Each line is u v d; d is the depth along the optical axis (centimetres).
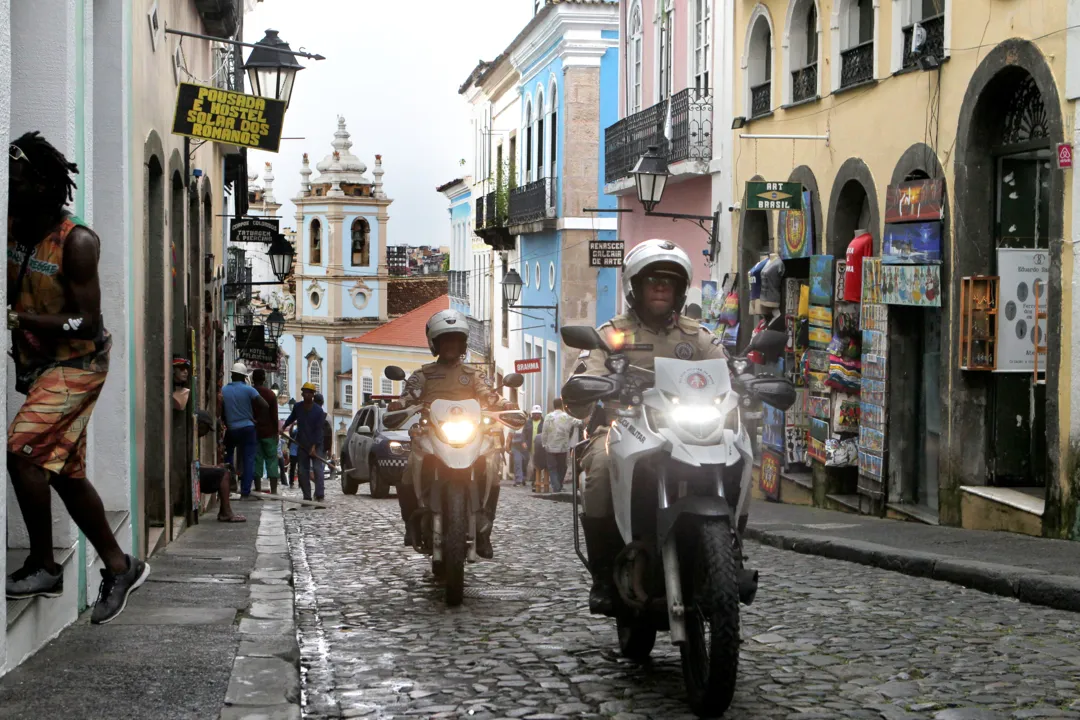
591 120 3656
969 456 1439
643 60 2891
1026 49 1304
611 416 667
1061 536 1238
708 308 2375
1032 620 827
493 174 4831
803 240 1934
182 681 589
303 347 9438
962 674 665
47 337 588
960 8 1445
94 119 902
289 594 912
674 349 664
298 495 2486
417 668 714
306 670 708
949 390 1462
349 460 2602
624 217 3069
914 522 1542
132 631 701
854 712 593
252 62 1402
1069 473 1227
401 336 8131
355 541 1419
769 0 2097
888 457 1656
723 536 575
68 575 698
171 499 1359
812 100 1908
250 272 4172
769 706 606
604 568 669
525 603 946
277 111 1320
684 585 608
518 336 4434
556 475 2730
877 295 1653
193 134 1300
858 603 901
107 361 609
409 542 1038
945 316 1488
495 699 636
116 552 647
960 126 1444
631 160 2781
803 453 2014
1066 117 1238
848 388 1766
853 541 1242
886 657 711
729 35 2302
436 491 968
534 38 3972
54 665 602
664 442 593
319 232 9369
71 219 592
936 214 1486
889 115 1644
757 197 1892
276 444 2241
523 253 4303
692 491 594
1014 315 1408
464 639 801
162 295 1245
